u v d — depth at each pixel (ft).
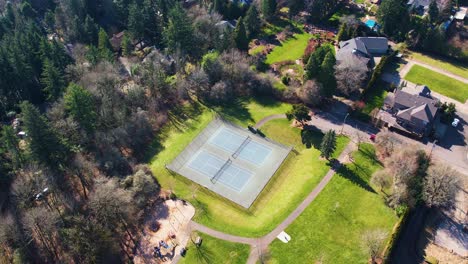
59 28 543.39
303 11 579.48
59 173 333.83
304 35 532.32
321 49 406.21
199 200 326.65
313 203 312.71
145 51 514.27
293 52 500.33
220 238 294.25
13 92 418.92
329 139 332.19
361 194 317.83
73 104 337.72
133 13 491.72
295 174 342.85
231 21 552.82
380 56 479.00
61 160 328.29
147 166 351.25
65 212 312.50
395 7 499.51
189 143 377.91
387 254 268.41
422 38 497.05
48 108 401.70
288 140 377.50
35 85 429.38
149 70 424.05
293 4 552.41
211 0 577.84
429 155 355.56
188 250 287.69
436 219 304.09
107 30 555.28
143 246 294.05
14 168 329.93
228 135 385.91
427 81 446.19
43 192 316.81
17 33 459.32
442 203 299.58
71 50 492.54
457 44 490.08
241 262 277.44
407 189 305.12
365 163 343.67
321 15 554.05
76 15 507.71
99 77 385.09
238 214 314.55
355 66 420.77
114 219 297.33
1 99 410.11
